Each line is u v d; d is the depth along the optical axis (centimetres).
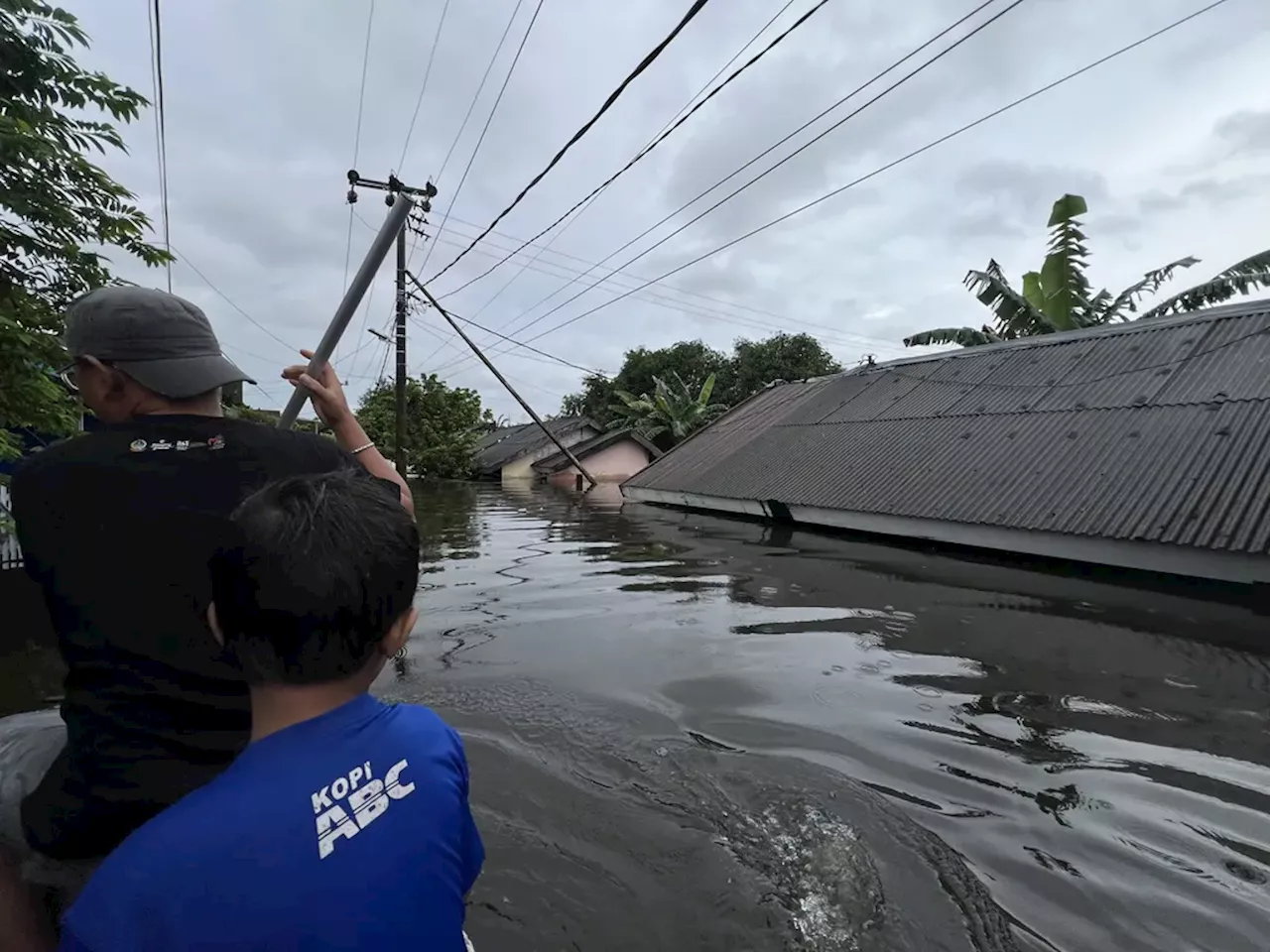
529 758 345
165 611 143
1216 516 579
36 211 458
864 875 249
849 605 604
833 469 1035
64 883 146
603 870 256
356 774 101
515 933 224
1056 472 743
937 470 874
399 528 112
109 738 142
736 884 246
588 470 2711
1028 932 220
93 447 152
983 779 315
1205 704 381
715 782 317
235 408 723
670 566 822
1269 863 252
